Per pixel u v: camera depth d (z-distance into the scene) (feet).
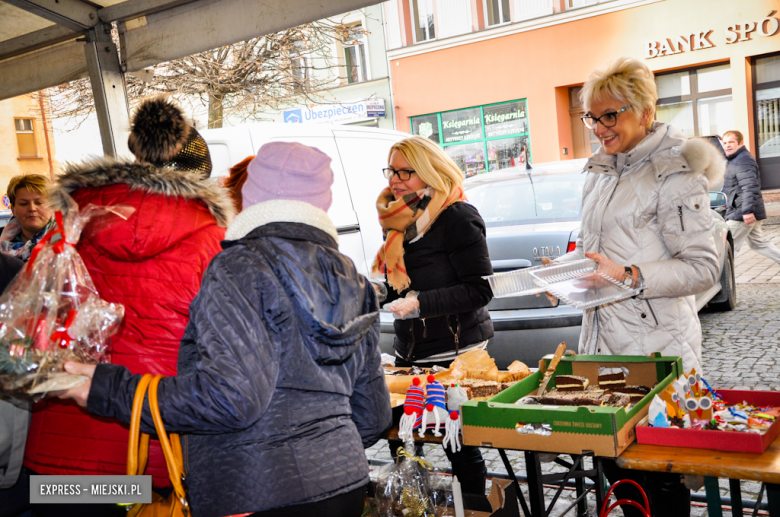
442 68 60.90
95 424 5.79
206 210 6.38
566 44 55.77
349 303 5.37
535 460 7.62
